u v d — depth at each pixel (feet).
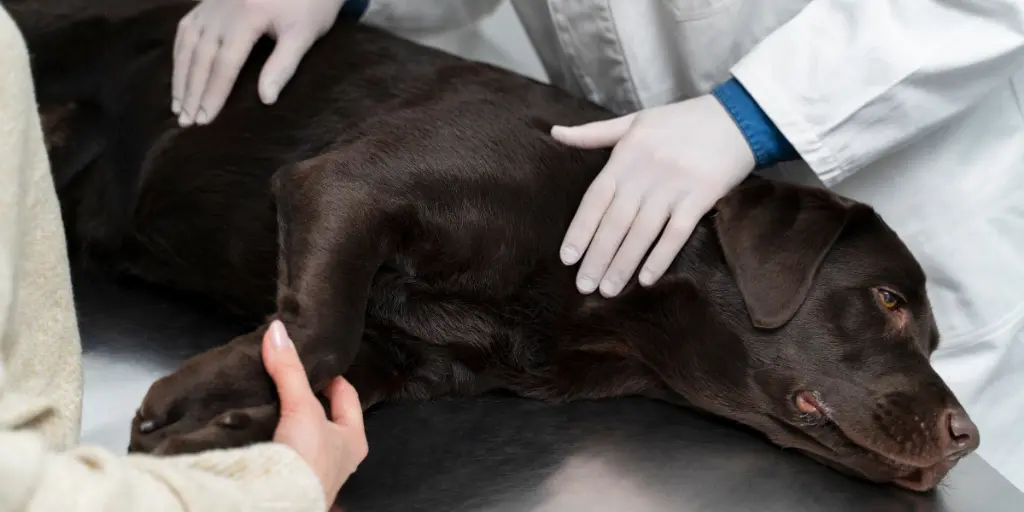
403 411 4.47
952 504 4.35
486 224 4.36
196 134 4.99
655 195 4.33
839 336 4.36
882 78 4.59
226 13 4.90
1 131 2.69
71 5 5.32
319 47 5.08
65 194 5.29
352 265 4.04
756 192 4.35
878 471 4.35
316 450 3.24
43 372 2.99
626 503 3.96
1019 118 5.39
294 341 3.80
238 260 4.85
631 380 4.79
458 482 3.92
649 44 5.60
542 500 3.89
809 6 4.75
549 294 4.51
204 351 4.22
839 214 4.31
